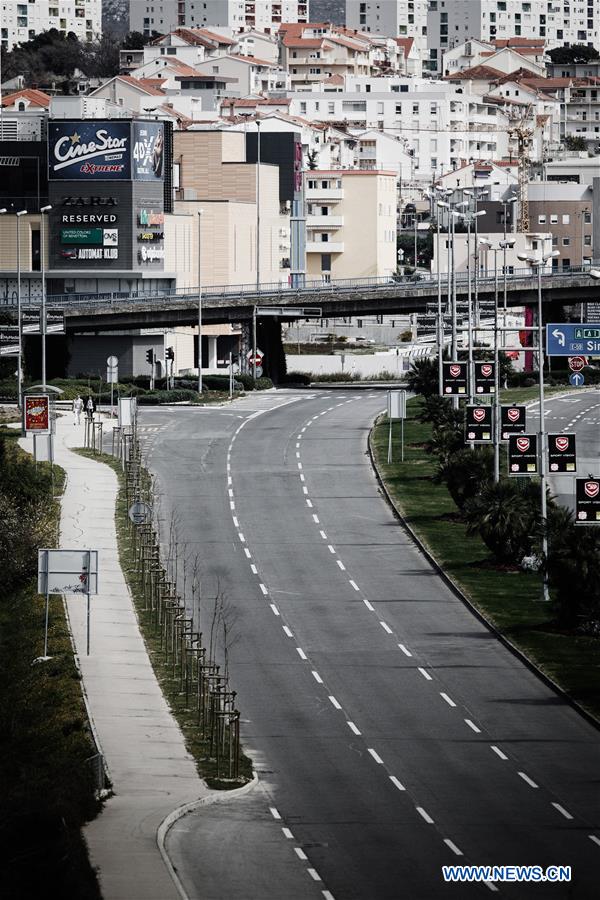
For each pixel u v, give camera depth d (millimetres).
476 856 174875
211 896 162875
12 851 156250
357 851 176250
